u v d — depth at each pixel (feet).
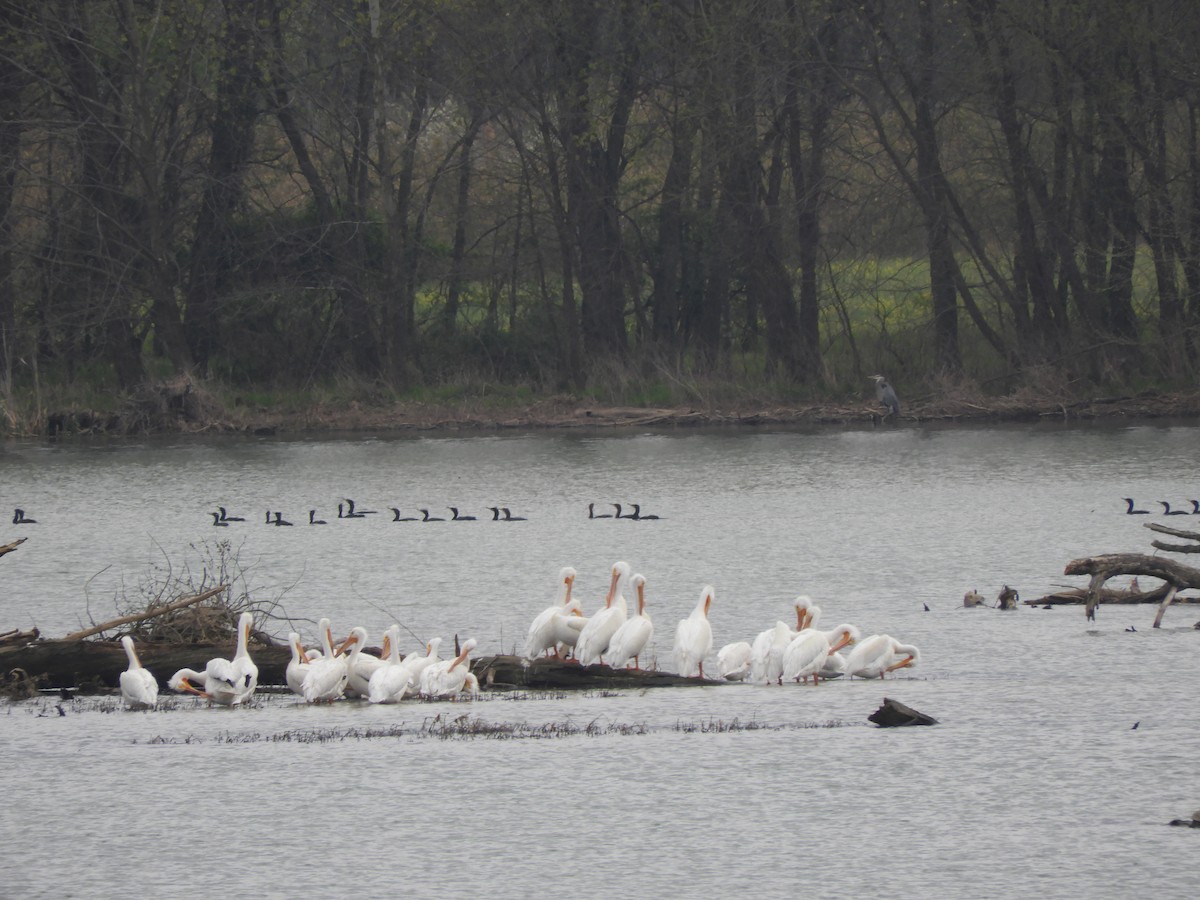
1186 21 159.22
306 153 179.73
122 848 44.42
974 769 49.24
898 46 172.45
